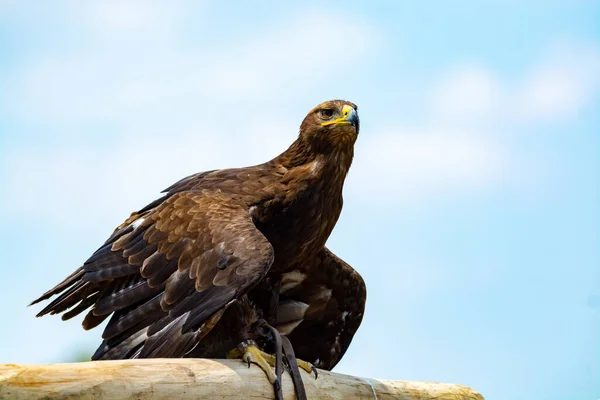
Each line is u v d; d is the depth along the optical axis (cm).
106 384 863
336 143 1283
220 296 1059
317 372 1138
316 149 1291
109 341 1133
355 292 1453
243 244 1098
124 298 1155
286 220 1263
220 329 1155
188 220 1163
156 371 916
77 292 1218
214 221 1152
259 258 1078
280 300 1448
